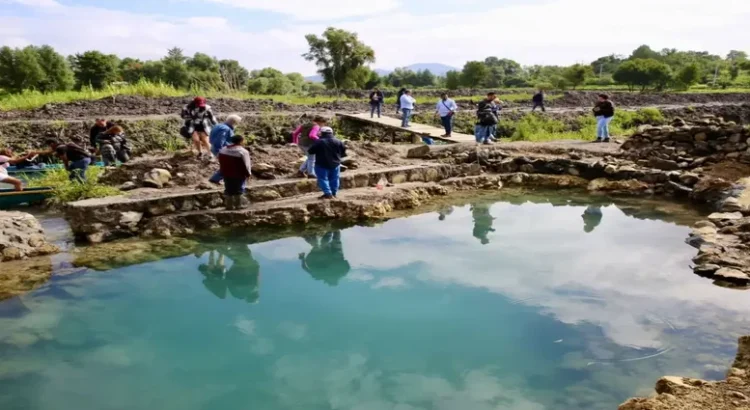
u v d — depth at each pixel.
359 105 28.20
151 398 4.55
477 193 12.28
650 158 12.77
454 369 5.03
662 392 4.39
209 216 9.24
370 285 7.01
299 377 4.89
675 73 56.25
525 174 13.30
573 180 12.96
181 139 18.20
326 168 10.09
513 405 4.47
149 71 56.75
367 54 51.94
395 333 5.73
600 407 4.45
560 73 65.00
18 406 4.39
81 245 8.30
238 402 4.51
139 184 10.28
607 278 7.10
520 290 6.78
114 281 7.06
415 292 6.77
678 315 5.98
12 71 47.56
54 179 11.27
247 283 7.10
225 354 5.30
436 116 26.02
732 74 68.88
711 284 6.82
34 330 5.69
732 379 4.41
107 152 12.67
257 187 10.20
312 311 6.28
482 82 66.44
